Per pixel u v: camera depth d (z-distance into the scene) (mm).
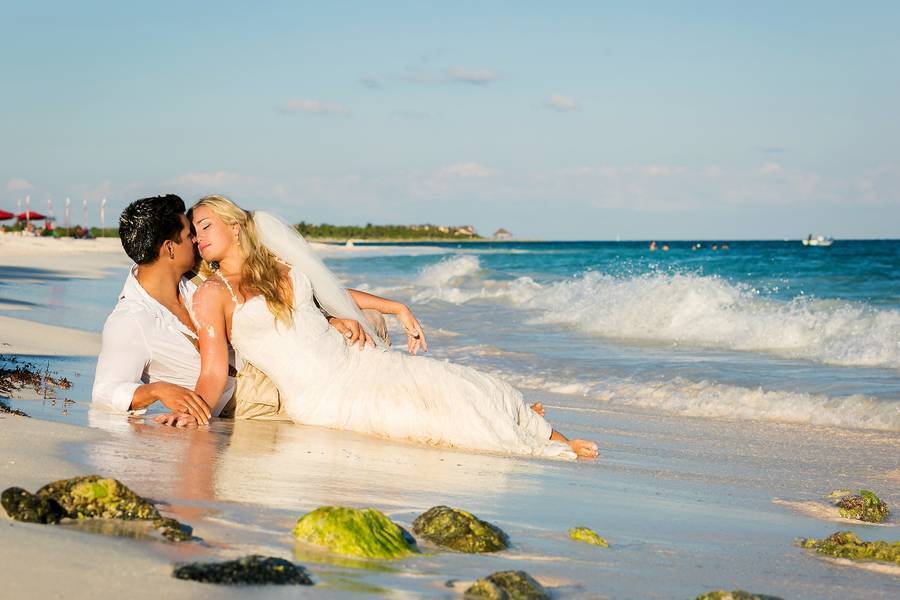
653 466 5156
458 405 5055
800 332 11117
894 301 16750
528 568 2822
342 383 5145
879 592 2936
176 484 3404
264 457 4145
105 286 17984
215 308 5090
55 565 2289
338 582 2408
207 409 4949
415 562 2732
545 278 26156
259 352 5168
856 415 6984
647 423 6785
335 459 4281
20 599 2049
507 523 3426
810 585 2979
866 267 27797
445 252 75125
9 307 11867
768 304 13438
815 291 19391
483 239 192875
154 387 4906
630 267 31344
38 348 7574
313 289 5344
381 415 5035
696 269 28500
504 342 11539
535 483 4273
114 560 2375
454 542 2955
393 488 3799
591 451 5344
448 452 4859
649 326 12570
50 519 2672
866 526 3996
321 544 2730
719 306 13375
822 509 4293
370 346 5406
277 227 5273
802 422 6895
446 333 12461
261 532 2832
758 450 5836
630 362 9695
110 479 2828
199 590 2207
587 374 8953
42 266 24797
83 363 6992
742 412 7227
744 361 9703
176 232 5184
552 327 13195
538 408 5496
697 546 3379
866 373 8727
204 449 4176
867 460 5594
